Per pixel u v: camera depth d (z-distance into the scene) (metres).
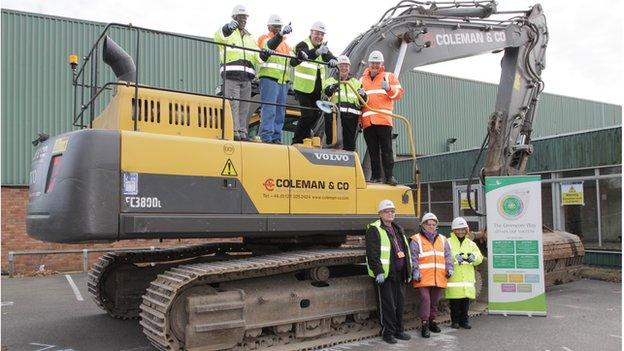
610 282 12.01
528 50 10.41
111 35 16.06
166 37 16.83
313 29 8.03
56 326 7.90
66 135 5.59
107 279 8.44
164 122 6.05
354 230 6.99
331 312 6.80
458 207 18.11
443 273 7.16
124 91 5.90
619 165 13.23
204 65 17.38
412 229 7.60
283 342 6.44
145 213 5.52
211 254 8.95
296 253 6.98
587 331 7.39
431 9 9.67
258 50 6.69
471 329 7.51
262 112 7.39
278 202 6.37
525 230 8.46
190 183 5.81
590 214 13.98
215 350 5.80
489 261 8.58
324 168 6.80
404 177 20.39
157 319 5.69
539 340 6.89
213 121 6.36
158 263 8.64
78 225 5.22
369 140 8.06
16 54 14.87
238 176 6.12
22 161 14.75
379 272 6.61
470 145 25.92
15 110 14.75
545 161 15.16
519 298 8.43
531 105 10.57
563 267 10.96
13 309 9.32
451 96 25.61
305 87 8.01
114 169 5.42
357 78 8.75
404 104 24.17
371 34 8.98
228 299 5.94
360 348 6.52
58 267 15.01
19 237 14.64
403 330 7.01
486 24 10.05
